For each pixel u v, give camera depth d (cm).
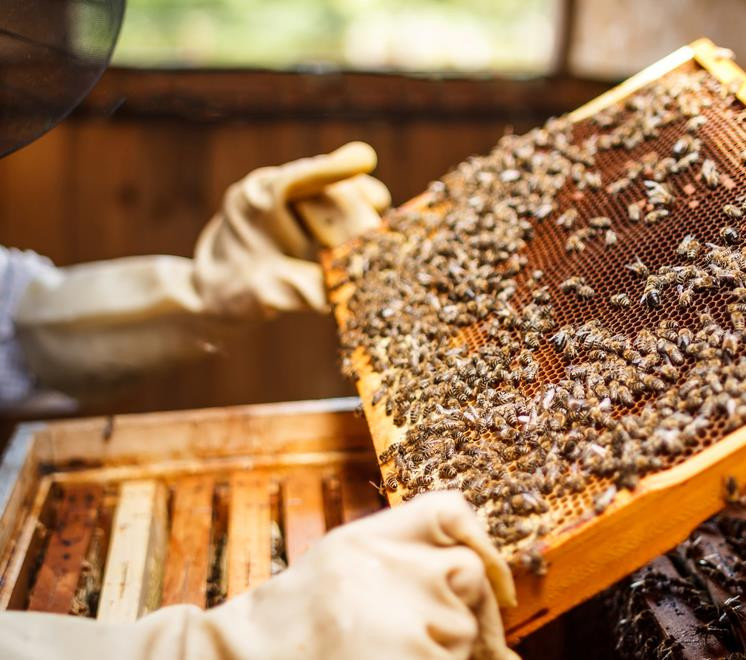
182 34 169
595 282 79
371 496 93
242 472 96
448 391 75
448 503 64
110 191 163
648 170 83
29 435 95
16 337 120
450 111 167
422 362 80
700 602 77
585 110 94
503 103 167
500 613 65
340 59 175
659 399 68
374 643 60
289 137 165
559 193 88
